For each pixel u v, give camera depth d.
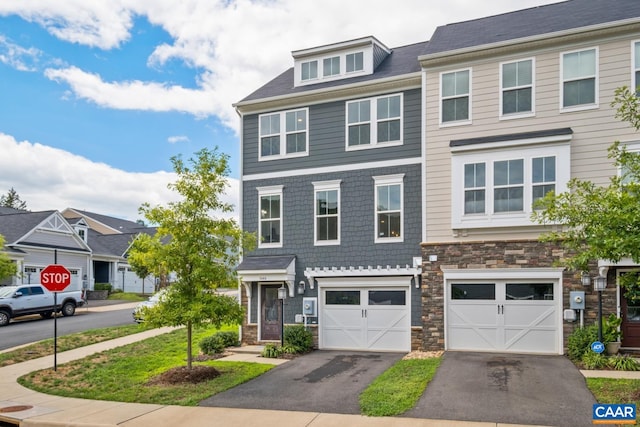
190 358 11.71
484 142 13.44
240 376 11.49
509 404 8.63
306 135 16.48
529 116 13.37
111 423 8.40
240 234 12.02
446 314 13.76
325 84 16.91
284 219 16.53
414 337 14.41
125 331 18.47
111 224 52.00
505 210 13.16
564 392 9.20
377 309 15.07
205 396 10.00
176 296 11.39
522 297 13.23
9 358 14.35
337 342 15.41
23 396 10.50
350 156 15.83
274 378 11.45
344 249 15.61
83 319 23.16
